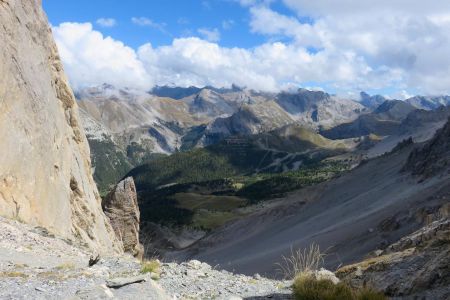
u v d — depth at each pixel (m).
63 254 22.42
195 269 18.34
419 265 15.63
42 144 35.81
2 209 27.55
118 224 64.75
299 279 13.88
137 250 65.81
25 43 36.75
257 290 14.73
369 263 19.92
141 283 11.66
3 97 30.38
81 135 51.69
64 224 37.03
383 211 163.75
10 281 13.12
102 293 10.65
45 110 37.94
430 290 13.43
